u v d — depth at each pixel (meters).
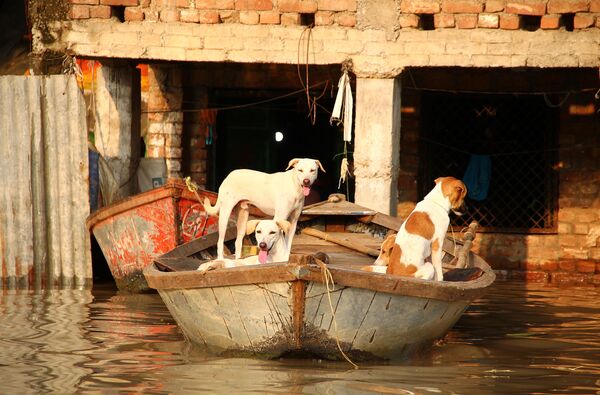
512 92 17.02
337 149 19.19
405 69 14.09
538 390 7.77
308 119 19.70
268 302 8.37
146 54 14.10
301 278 8.05
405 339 8.91
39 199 14.54
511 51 13.55
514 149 17.31
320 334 8.48
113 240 13.95
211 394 7.44
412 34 13.72
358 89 13.86
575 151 16.73
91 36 14.22
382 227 13.41
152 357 8.87
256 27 13.95
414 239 9.23
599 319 11.64
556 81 16.86
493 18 13.55
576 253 16.64
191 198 13.45
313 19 14.14
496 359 9.06
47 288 14.16
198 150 18.11
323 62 13.86
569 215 16.70
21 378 7.96
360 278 8.26
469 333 10.57
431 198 9.42
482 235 17.05
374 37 13.76
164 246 13.54
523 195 17.27
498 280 16.52
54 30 14.34
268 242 9.59
